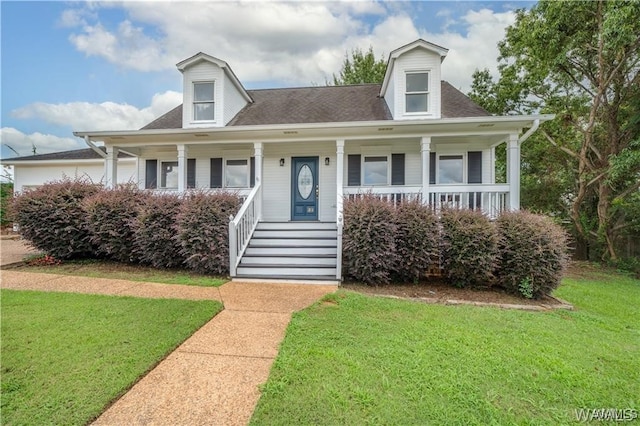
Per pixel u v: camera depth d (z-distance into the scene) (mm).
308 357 3070
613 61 10570
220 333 3664
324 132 8672
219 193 7293
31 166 15461
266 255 7188
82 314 4102
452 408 2396
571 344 3693
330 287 5973
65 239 7590
